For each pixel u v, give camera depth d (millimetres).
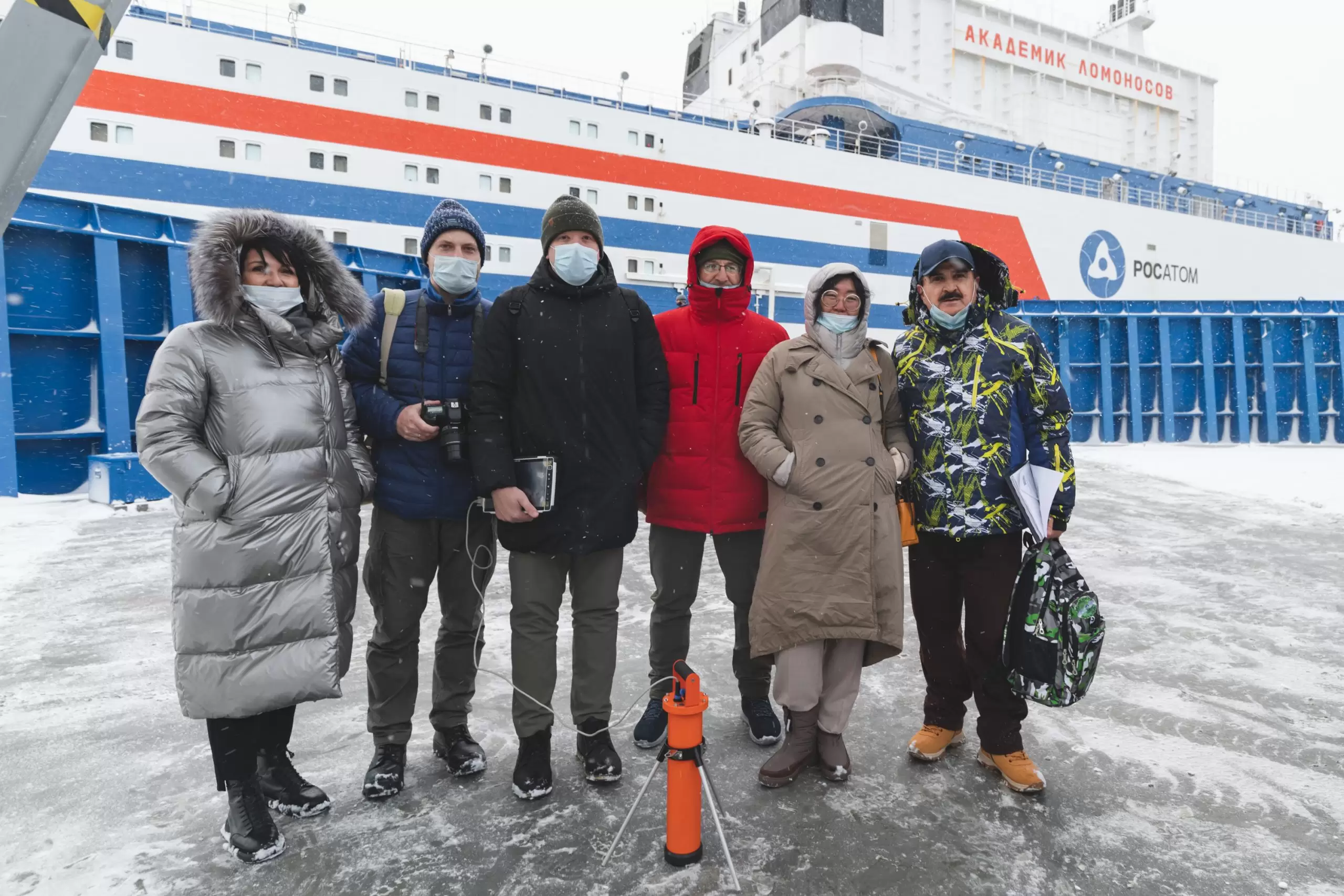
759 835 1743
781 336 2340
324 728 2326
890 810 1854
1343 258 22000
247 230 1659
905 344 2201
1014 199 17000
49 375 6516
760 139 14273
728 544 2295
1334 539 5219
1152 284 18891
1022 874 1583
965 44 17906
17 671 2744
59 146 9281
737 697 2625
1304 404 12094
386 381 2008
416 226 11461
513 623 2010
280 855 1654
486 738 2277
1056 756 2148
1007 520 1970
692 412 2232
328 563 1713
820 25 15695
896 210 15648
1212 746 2203
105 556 4441
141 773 2033
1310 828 1768
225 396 1635
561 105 12492
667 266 13500
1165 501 6863
